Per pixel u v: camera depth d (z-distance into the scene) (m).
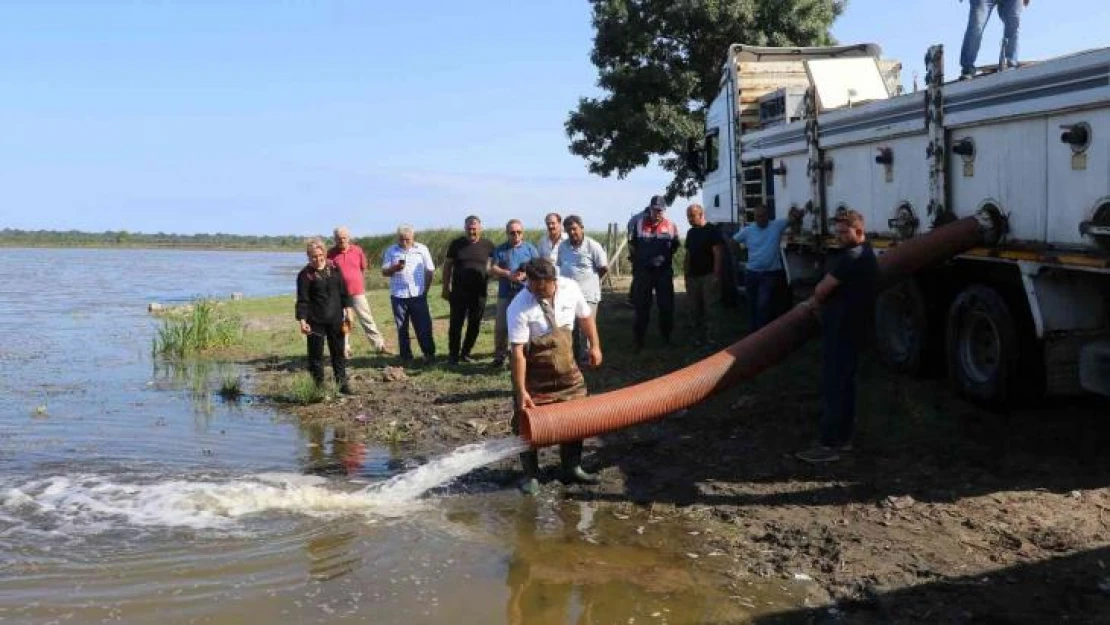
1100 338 7.17
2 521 6.25
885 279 7.63
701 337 12.56
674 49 27.80
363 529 6.08
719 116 15.10
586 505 6.54
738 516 6.16
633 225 12.62
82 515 6.37
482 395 10.27
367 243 51.78
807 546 5.59
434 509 6.50
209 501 6.66
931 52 8.22
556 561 5.50
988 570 5.11
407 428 9.00
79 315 22.70
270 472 7.55
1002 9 8.73
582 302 6.86
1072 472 6.60
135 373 12.78
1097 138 6.41
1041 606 4.66
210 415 9.84
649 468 7.32
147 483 7.16
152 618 4.76
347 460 7.92
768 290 11.62
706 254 12.75
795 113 12.35
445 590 5.10
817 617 4.70
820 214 10.71
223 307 22.97
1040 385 7.63
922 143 8.55
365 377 11.58
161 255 115.62
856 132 9.69
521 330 6.58
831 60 11.00
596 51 28.14
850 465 7.05
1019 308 7.61
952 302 8.48
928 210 8.43
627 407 6.65
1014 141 7.32
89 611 4.84
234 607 4.89
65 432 9.06
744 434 8.10
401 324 12.62
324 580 5.24
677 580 5.20
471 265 12.17
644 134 26.81
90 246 191.62
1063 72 6.62
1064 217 6.78
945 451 7.21
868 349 10.91
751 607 4.84
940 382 9.30
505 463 7.66
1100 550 5.28
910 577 5.09
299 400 10.29
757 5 26.72
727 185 14.70
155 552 5.67
